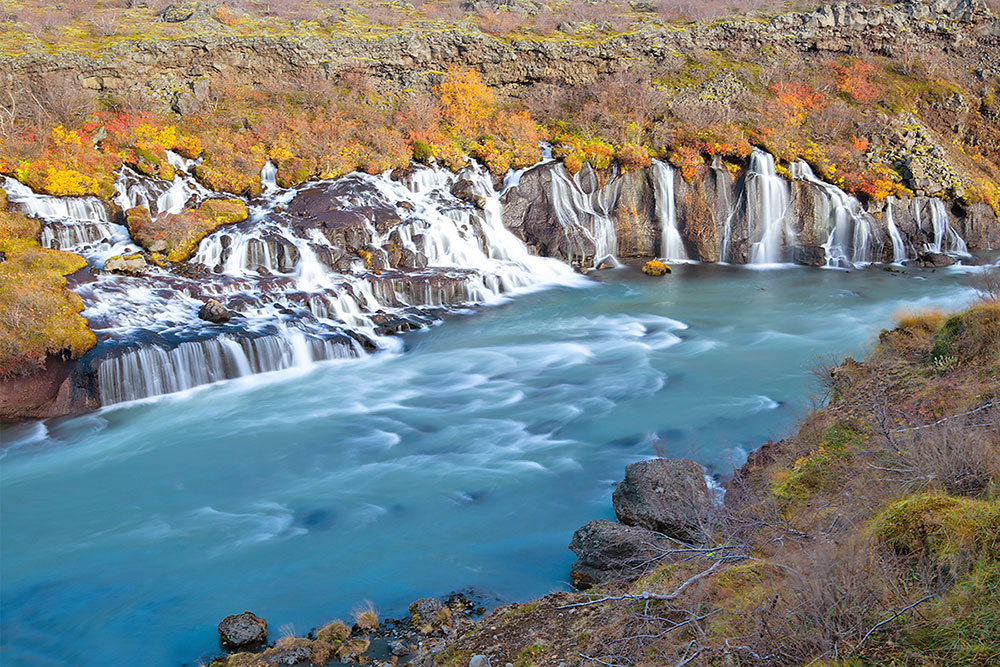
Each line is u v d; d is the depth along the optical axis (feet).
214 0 147.54
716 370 66.33
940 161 119.96
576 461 49.19
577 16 161.17
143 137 102.42
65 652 32.68
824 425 41.01
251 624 32.71
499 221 106.11
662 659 23.00
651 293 95.86
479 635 29.50
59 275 74.49
